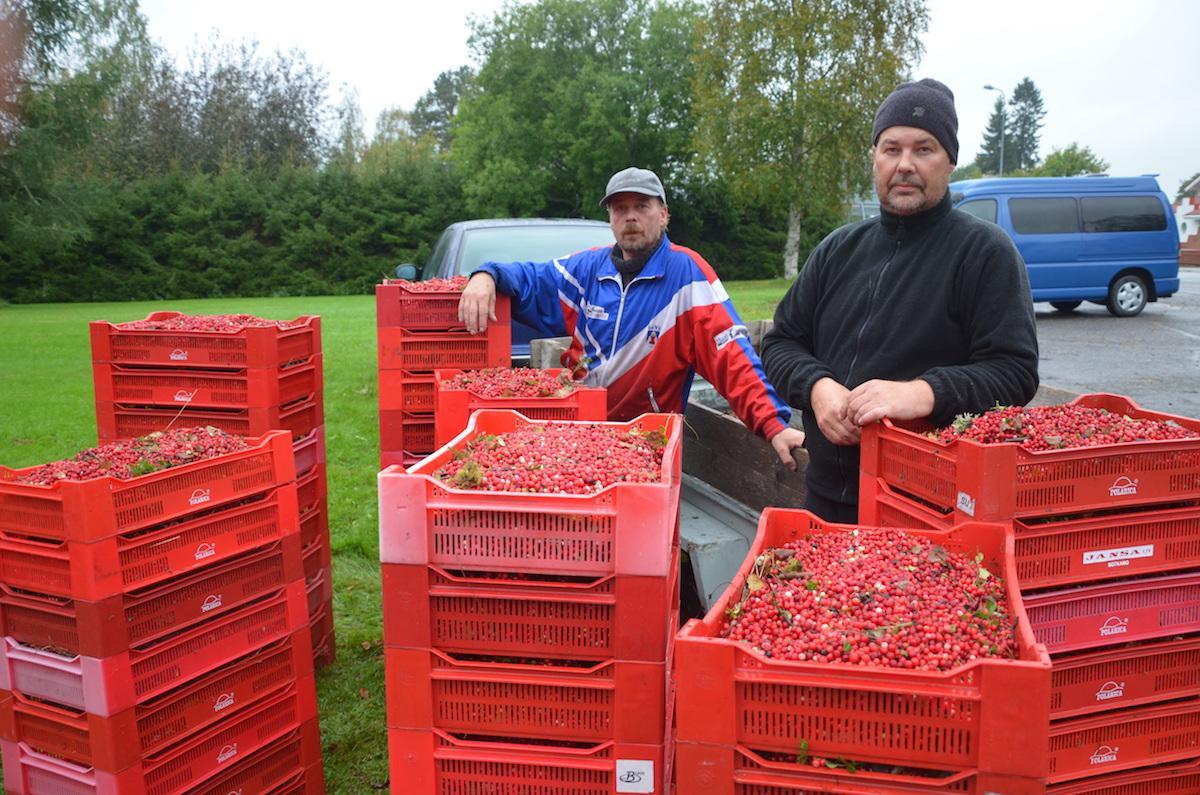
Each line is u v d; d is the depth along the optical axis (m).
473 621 2.01
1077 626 2.08
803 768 1.60
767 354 3.16
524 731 2.03
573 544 1.95
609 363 4.01
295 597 2.96
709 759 1.64
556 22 38.72
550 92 38.94
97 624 2.41
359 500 6.30
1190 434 2.21
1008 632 1.69
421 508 1.97
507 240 7.39
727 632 1.77
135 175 39.50
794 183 31.56
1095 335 13.32
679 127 38.91
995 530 1.99
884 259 2.88
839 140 30.70
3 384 11.12
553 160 40.00
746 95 31.23
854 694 1.57
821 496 3.02
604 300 4.01
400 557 1.99
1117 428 2.22
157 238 32.69
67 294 31.16
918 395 2.46
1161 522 2.12
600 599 1.95
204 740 2.71
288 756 2.99
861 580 1.89
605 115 37.50
